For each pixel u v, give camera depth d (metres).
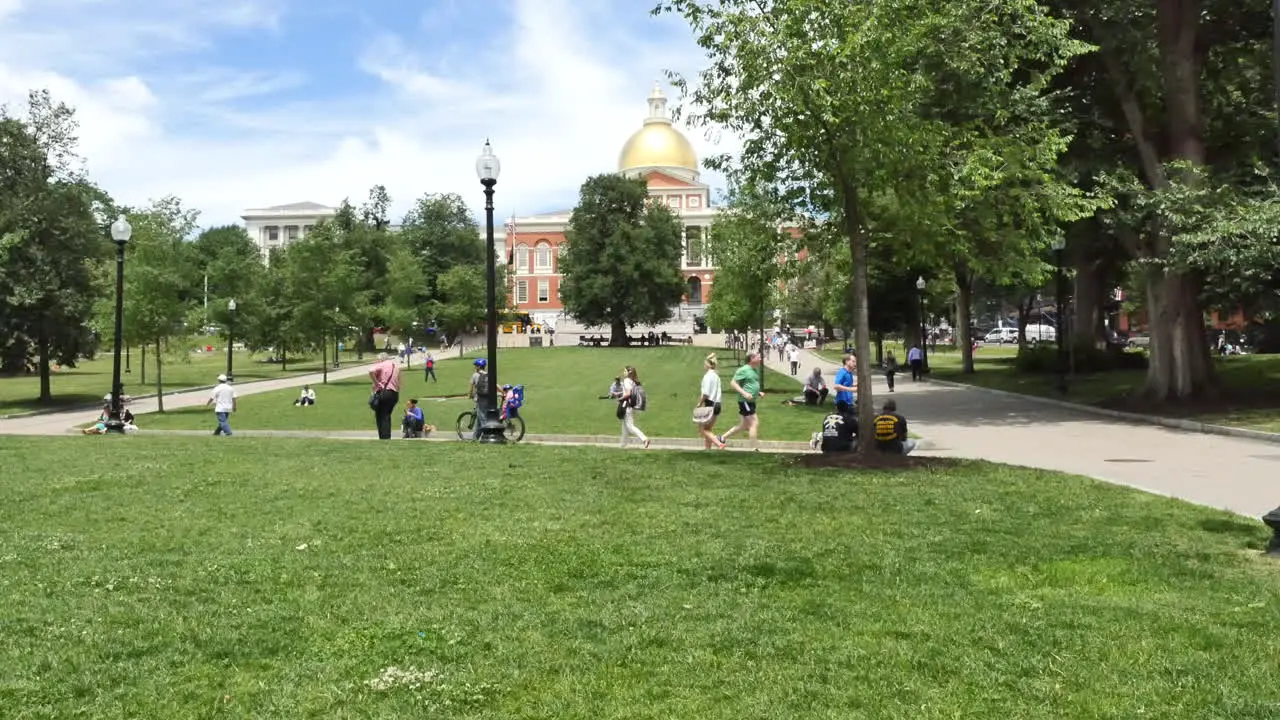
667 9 13.09
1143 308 59.44
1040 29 20.48
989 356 65.81
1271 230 20.31
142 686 4.93
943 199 14.25
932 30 15.81
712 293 45.94
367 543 8.34
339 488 11.55
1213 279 23.81
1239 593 6.57
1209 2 24.73
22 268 38.69
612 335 95.38
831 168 13.32
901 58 12.41
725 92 13.02
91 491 11.44
